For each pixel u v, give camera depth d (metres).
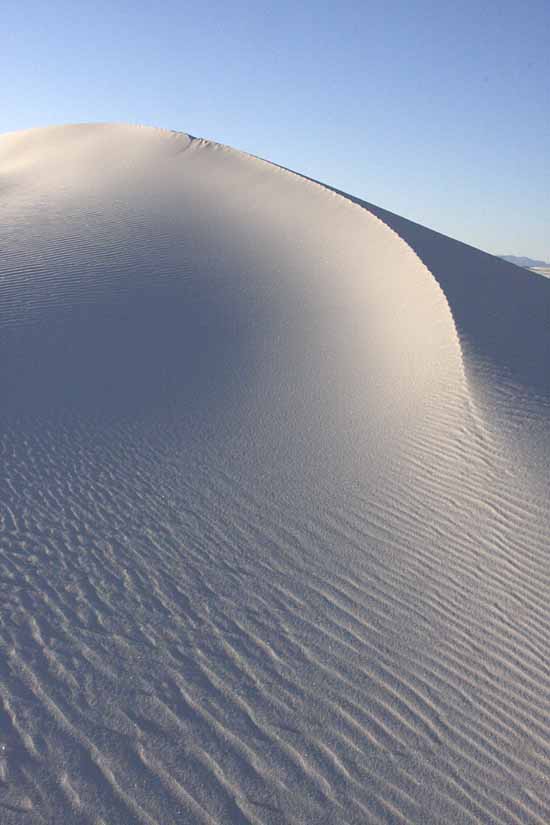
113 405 11.90
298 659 5.71
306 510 8.40
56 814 3.92
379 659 5.79
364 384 12.38
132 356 14.24
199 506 8.43
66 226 23.42
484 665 5.80
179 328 15.88
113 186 28.58
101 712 4.82
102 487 8.80
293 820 4.13
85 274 18.92
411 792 4.47
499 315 14.73
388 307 16.16
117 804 4.06
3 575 6.50
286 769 4.52
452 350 12.28
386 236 20.95
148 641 5.73
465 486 8.70
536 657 5.93
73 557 7.02
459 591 6.82
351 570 7.15
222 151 31.73
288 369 13.59
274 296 17.97
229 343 15.16
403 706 5.26
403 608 6.54
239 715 4.97
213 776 4.38
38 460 9.48
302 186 26.81
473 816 4.36
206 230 23.38
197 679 5.33
